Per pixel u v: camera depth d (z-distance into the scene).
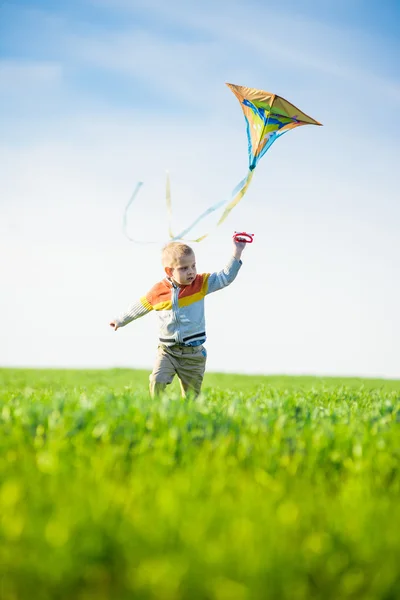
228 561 2.48
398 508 3.13
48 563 2.47
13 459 3.72
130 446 4.30
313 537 2.72
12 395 6.84
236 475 3.57
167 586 2.38
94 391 8.23
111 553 2.62
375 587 2.51
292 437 4.48
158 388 6.89
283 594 2.41
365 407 6.84
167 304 6.88
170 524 2.73
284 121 6.14
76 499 2.96
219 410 5.36
